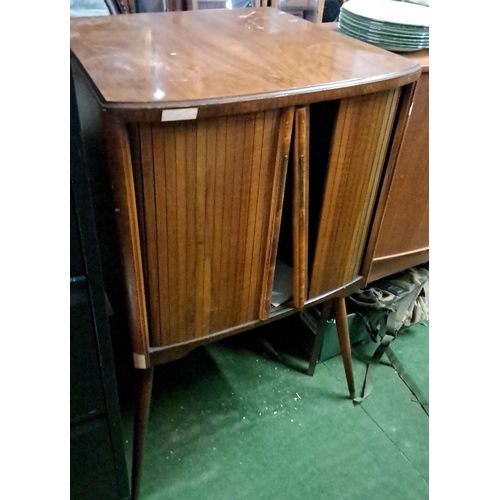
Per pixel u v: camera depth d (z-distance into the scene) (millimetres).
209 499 1062
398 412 1295
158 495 1060
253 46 910
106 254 885
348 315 1378
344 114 827
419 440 1228
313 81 766
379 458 1178
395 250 1355
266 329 1514
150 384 926
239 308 933
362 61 879
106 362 771
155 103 637
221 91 695
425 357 1478
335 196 923
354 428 1243
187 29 976
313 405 1292
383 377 1395
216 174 747
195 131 691
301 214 886
